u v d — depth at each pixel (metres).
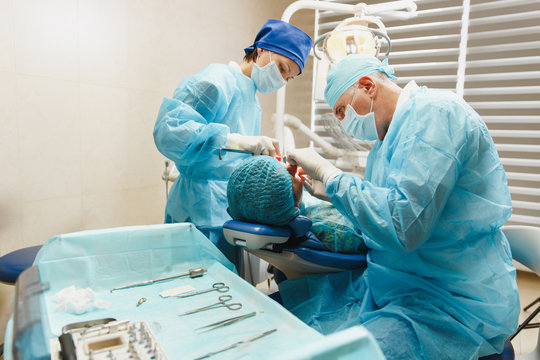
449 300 0.90
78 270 0.86
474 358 0.84
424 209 0.83
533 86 2.34
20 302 0.52
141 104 2.06
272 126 2.98
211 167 1.34
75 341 0.61
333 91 1.10
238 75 1.42
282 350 0.62
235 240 1.01
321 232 1.11
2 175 1.54
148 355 0.58
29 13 1.56
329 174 1.02
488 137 0.94
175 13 2.17
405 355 0.79
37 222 1.67
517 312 0.92
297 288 1.13
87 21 1.76
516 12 2.37
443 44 2.55
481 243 0.92
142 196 2.15
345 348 0.49
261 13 2.84
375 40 1.48
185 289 0.85
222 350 0.62
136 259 0.92
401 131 0.95
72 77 1.74
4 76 1.51
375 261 1.04
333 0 2.79
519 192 2.42
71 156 1.78
